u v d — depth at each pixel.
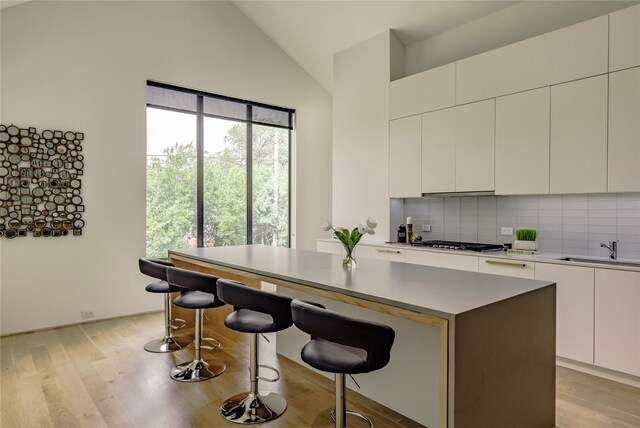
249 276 2.50
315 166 6.06
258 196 5.62
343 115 5.04
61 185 3.87
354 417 2.26
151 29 4.45
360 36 4.71
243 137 5.44
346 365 1.54
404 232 4.40
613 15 2.82
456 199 4.25
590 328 2.77
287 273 2.28
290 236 5.96
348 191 4.98
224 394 2.50
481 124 3.62
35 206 3.74
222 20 5.04
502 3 3.78
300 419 2.23
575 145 3.02
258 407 2.28
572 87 3.04
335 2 4.39
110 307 4.18
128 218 4.29
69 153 3.91
